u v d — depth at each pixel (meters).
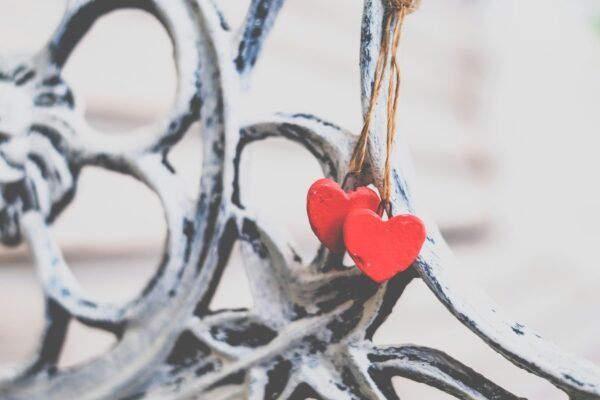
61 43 0.54
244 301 1.00
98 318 0.53
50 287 0.55
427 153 1.91
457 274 0.47
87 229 0.89
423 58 1.99
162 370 0.52
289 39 1.42
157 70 1.06
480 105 2.20
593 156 2.18
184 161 1.08
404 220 0.46
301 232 1.36
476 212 2.09
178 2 0.51
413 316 1.19
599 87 2.20
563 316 1.47
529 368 0.45
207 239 0.51
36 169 0.55
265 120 0.50
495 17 2.15
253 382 0.50
